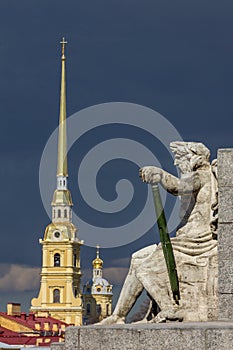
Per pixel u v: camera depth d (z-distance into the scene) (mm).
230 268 37688
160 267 39938
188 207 41625
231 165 38125
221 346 33531
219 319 37688
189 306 39562
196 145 42156
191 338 33938
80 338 35969
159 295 39469
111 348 35312
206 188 41594
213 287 39531
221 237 37938
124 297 40531
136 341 34875
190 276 40031
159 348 34438
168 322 38219
